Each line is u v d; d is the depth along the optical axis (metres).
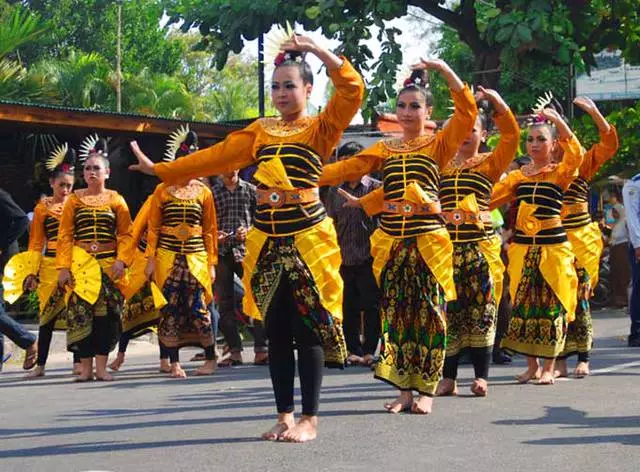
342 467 4.93
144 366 10.91
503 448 5.41
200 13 21.16
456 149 6.61
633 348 11.32
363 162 6.82
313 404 5.69
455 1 23.47
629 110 21.55
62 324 10.01
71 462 5.21
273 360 5.71
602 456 5.18
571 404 7.03
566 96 24.31
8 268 10.07
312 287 5.49
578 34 20.23
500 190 8.35
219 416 6.74
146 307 10.21
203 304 9.62
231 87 51.06
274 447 5.45
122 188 18.39
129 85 36.66
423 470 4.87
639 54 21.55
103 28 47.09
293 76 5.60
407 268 6.65
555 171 8.22
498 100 7.21
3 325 10.22
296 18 20.36
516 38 17.92
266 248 5.55
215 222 9.68
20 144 18.09
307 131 5.58
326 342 5.61
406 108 6.69
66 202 9.48
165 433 6.05
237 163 5.74
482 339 7.49
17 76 24.00
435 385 6.67
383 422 6.27
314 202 5.57
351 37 19.20
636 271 11.44
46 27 24.20
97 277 9.38
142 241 10.15
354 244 9.92
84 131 16.89
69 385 9.15
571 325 8.70
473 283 7.48
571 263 8.24
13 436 6.15
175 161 5.75
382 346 6.78
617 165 21.20
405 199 6.61
